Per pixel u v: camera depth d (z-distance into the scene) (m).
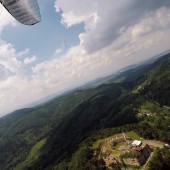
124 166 153.88
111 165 158.62
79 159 197.62
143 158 153.25
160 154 158.25
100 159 168.12
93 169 167.62
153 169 143.50
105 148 182.62
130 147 165.75
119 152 166.62
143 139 192.50
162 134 188.50
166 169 147.50
